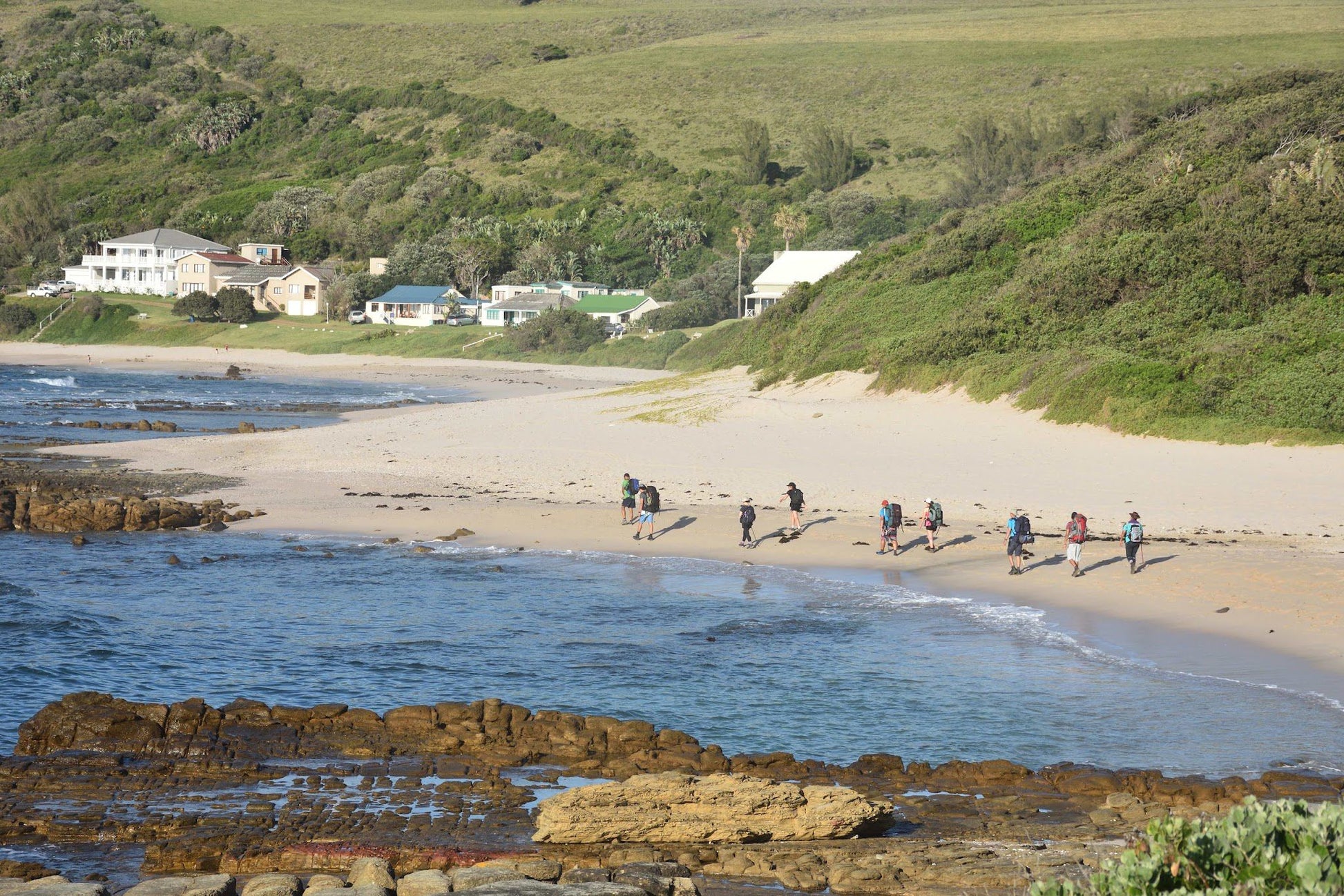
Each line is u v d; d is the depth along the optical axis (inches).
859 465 3437.5
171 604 2055.9
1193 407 3663.9
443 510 2957.7
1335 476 3043.8
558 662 1697.8
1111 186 6151.6
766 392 5236.2
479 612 2001.7
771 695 1539.1
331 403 6624.0
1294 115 6259.8
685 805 1070.4
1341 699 1448.1
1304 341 3895.2
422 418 4896.7
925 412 4266.7
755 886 951.6
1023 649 1724.9
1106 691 1517.0
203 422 5428.2
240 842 1049.5
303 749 1318.9
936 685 1565.0
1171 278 4680.1
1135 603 1947.6
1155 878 571.8
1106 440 3639.3
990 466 3366.1
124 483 3368.6
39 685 1577.3
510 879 911.7
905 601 2041.1
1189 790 1149.1
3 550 2541.8
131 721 1349.7
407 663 1694.1
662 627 1898.4
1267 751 1283.2
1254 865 559.5
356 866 948.6
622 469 3474.4
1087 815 1114.7
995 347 4687.5
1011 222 6087.6
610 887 851.4
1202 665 1610.5
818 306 6407.5
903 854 1003.9
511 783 1224.2
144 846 1067.9
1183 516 2674.7
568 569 2338.8
